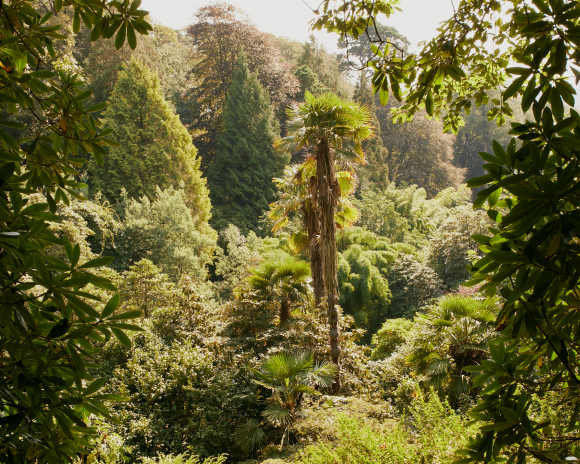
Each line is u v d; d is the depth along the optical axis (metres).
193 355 7.32
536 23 1.11
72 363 1.09
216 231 21.00
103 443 2.84
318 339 7.79
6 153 1.10
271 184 25.19
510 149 1.08
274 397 6.31
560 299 1.12
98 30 1.43
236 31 29.48
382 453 3.65
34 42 1.46
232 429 6.64
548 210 0.98
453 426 3.62
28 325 1.01
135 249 15.20
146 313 9.21
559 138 1.02
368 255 17.53
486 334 6.11
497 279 1.08
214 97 29.47
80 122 1.49
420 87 1.69
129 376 7.07
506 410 1.19
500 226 1.11
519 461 1.23
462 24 1.75
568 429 1.29
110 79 23.52
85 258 9.15
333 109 7.68
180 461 5.03
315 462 4.03
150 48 27.70
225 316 8.91
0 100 1.18
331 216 8.00
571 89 1.08
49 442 1.17
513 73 1.14
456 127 2.87
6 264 1.03
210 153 28.55
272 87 29.55
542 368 1.33
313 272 8.80
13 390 1.09
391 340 10.13
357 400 6.06
